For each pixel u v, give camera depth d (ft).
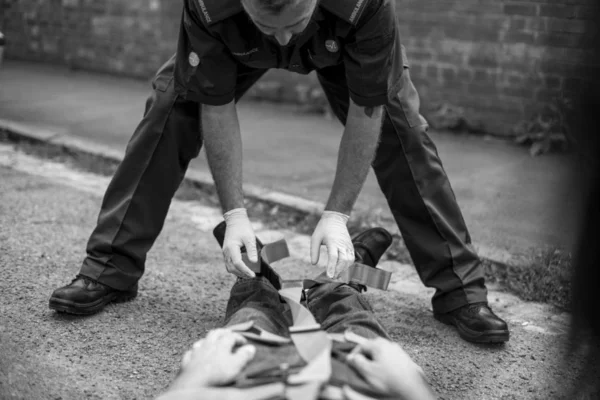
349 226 14.16
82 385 8.75
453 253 10.23
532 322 10.85
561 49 18.93
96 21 28.45
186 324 10.41
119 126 21.40
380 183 10.39
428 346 10.05
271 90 24.38
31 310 10.52
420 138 9.99
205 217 15.11
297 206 15.11
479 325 10.02
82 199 15.52
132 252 10.44
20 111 22.81
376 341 6.57
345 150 8.93
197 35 8.33
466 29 20.24
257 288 8.48
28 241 13.00
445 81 20.89
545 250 12.63
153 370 9.20
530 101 19.70
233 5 7.91
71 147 19.17
